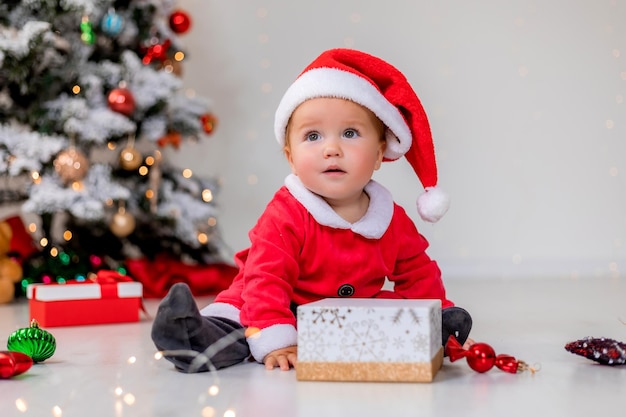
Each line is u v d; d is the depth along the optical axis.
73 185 2.86
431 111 3.92
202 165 3.95
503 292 2.96
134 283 2.18
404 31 3.92
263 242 1.42
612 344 1.38
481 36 3.92
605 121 3.92
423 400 1.11
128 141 3.17
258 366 1.38
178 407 1.11
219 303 1.52
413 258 1.59
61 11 2.92
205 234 3.32
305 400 1.12
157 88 3.06
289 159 1.56
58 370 1.41
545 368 1.36
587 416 1.03
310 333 1.25
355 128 1.44
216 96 3.96
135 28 3.19
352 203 1.50
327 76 1.43
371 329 1.24
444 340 1.40
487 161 3.92
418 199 1.56
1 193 3.33
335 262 1.47
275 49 3.96
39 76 3.01
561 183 3.92
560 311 2.31
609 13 3.91
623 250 3.91
